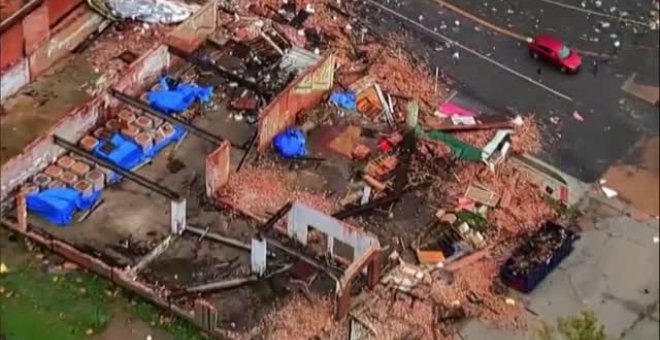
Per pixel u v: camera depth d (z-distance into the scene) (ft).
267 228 231.09
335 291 228.84
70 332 223.71
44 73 263.29
